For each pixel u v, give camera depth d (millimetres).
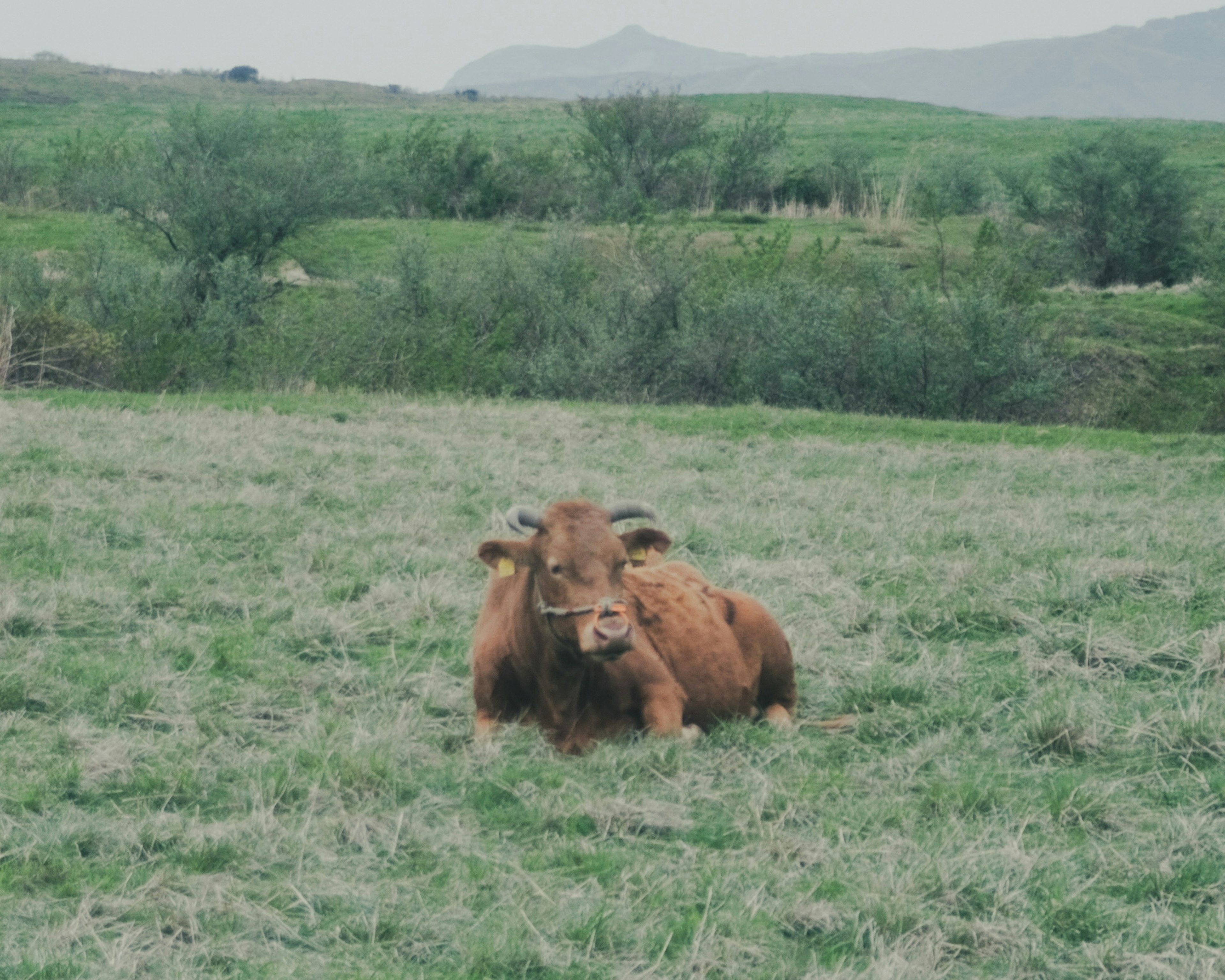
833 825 5172
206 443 14273
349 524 11102
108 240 28812
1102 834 5168
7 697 6516
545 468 14227
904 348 24953
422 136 51156
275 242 32719
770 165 53656
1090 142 50031
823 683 7418
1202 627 8117
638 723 6262
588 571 5633
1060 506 12633
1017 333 24984
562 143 63094
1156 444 18516
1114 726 6363
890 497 13031
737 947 4184
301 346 24594
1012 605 8695
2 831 4965
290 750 5945
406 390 24250
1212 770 5859
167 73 124375
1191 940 4258
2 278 27656
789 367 25672
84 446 13508
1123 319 34219
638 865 4785
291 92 115938
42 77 101875
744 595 7059
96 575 9000
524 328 28031
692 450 16125
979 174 53062
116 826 5090
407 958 4207
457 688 7098
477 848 5008
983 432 19516
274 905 4469
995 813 5344
